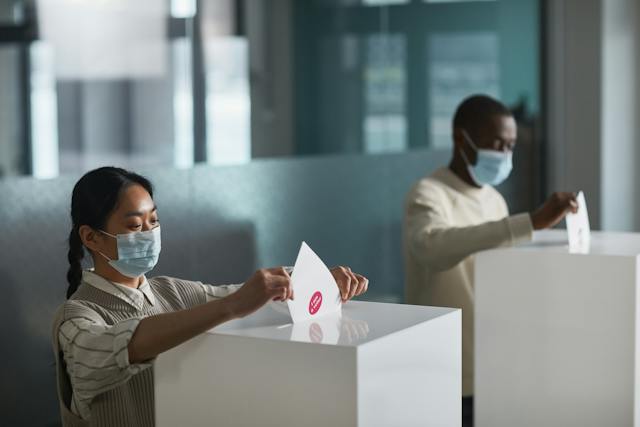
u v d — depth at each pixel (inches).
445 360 82.0
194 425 77.4
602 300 118.5
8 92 131.0
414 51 217.9
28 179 134.1
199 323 75.2
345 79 197.6
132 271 90.5
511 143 152.6
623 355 117.7
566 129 271.7
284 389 73.0
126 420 88.4
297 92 184.9
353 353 69.9
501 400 126.7
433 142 225.0
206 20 163.6
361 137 202.5
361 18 201.6
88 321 85.2
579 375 120.8
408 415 76.5
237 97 170.9
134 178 91.8
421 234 139.7
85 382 80.6
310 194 189.0
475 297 127.7
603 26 264.7
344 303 88.4
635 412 117.9
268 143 178.2
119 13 146.9
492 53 247.1
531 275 123.3
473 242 132.3
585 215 131.6
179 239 158.9
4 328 133.0
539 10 267.1
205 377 76.5
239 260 171.9
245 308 74.9
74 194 91.8
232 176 169.9
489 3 245.6
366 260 205.5
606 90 266.8
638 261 116.9
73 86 139.8
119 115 147.5
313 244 190.2
